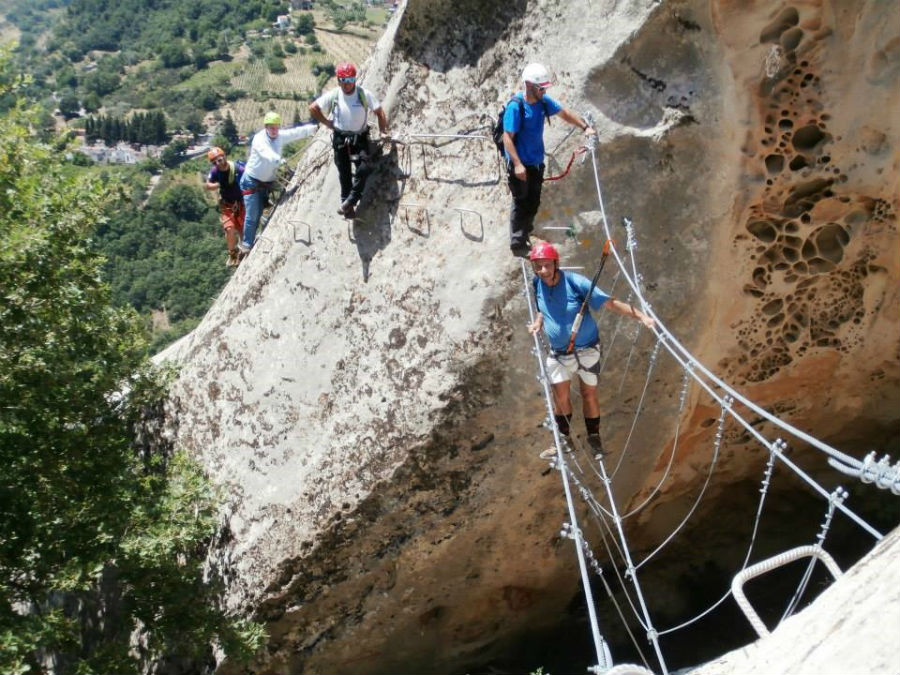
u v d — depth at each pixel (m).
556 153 7.43
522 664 9.84
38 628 7.32
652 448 8.45
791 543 9.72
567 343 6.45
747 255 7.72
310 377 8.82
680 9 7.06
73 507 8.23
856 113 7.26
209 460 9.48
